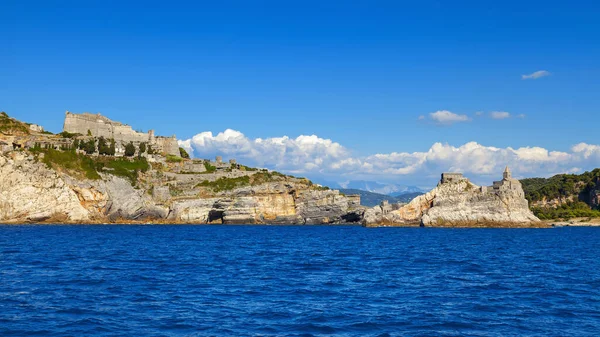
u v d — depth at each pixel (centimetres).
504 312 4347
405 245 11881
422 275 6525
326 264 7625
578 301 4834
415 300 4809
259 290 5216
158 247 10381
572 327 3884
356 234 16525
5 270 6322
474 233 17275
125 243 11269
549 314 4291
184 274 6297
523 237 15338
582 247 11662
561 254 9844
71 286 5222
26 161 19525
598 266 7756
